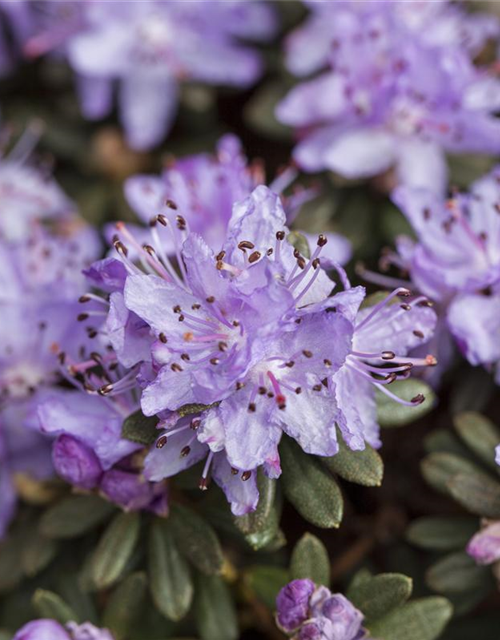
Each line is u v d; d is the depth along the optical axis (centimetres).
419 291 28
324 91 32
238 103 34
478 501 27
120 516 26
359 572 27
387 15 31
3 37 34
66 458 25
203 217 29
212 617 27
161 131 33
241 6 33
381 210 31
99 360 25
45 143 34
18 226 32
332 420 24
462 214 28
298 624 25
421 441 31
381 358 25
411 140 31
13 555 29
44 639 25
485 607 29
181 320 24
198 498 26
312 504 25
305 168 31
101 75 33
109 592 28
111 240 28
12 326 28
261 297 23
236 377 23
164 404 23
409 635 26
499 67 31
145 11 33
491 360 27
